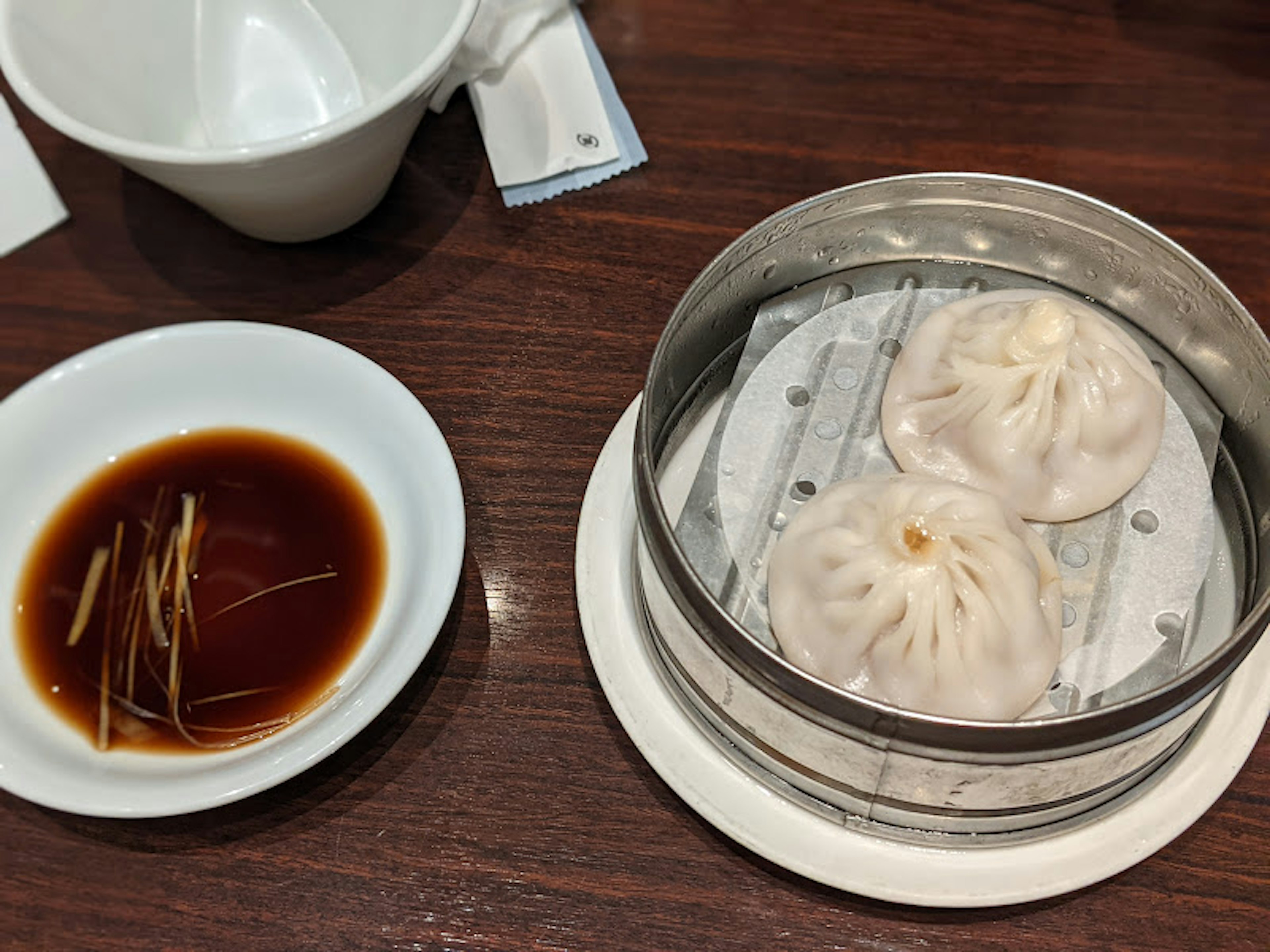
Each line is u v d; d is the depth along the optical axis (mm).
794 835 193
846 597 203
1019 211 234
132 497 241
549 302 267
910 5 314
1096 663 202
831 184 283
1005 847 191
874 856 191
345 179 252
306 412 247
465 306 267
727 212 279
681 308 207
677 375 224
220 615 225
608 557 223
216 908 196
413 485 228
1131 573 214
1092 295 248
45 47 243
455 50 241
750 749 198
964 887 187
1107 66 302
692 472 231
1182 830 192
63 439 240
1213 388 233
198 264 276
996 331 230
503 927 195
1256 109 294
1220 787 195
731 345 245
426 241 277
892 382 233
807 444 227
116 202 287
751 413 230
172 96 280
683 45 308
